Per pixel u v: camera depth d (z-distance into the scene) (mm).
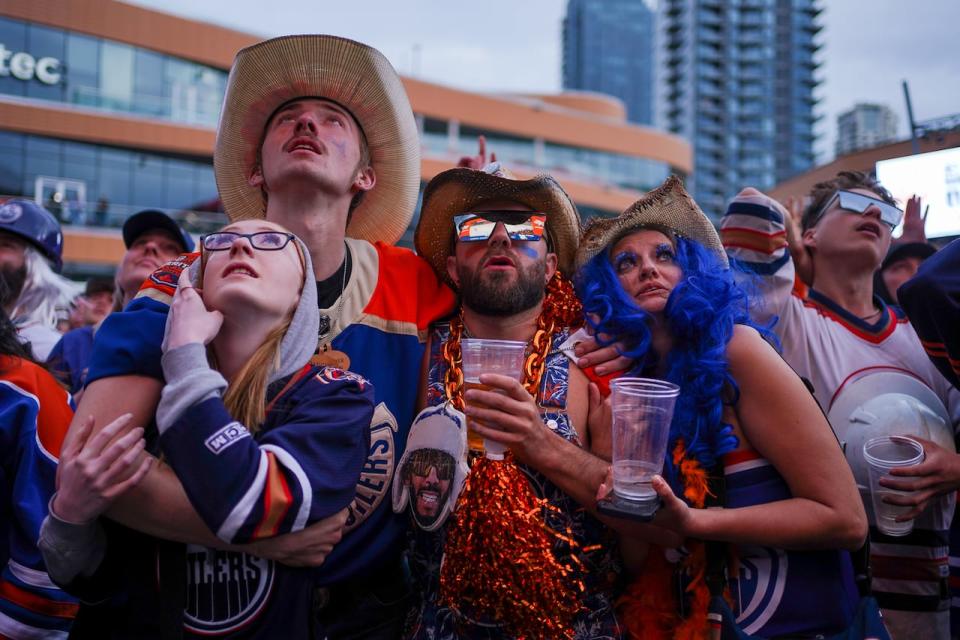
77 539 1490
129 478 1467
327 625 1986
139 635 1600
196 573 1602
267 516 1478
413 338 2201
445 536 1980
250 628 1600
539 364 2139
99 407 1577
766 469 1882
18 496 1970
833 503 1761
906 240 3467
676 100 119125
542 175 2250
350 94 2299
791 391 1834
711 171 110938
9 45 24219
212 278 1626
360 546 1998
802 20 117188
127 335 1667
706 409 1887
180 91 27109
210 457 1446
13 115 23969
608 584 2021
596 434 2033
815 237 2801
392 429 2078
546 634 1880
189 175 27062
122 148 25969
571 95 45656
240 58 2258
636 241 2109
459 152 34938
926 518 2344
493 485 1915
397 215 2604
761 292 2475
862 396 2471
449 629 1941
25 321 3395
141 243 3893
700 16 113500
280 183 2143
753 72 114188
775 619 1819
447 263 2361
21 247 3404
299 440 1581
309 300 1738
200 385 1470
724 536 1717
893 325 2658
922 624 2340
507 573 1860
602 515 1809
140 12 26016
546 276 2314
